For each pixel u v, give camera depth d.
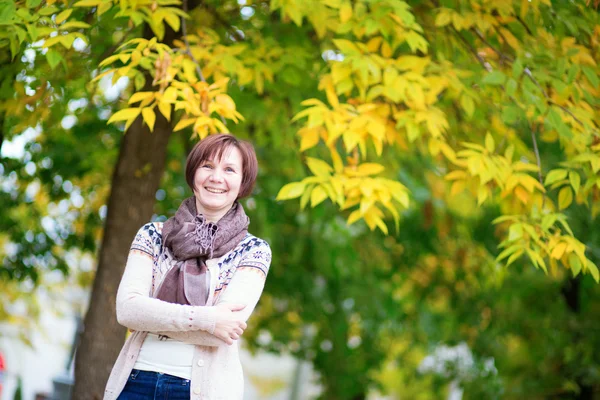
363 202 5.50
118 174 7.26
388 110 6.08
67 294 16.72
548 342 13.65
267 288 12.73
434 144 6.05
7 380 19.27
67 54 6.25
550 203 6.17
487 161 5.72
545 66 6.17
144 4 5.59
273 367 40.25
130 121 5.06
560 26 6.25
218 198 4.20
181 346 4.01
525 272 12.85
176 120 7.37
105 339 7.00
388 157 8.52
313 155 8.40
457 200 10.12
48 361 23.55
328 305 13.22
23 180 10.32
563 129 5.58
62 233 11.06
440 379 15.05
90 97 7.55
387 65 6.00
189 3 6.97
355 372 14.32
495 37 6.91
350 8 5.70
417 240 12.31
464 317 13.71
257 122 7.94
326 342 14.43
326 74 6.07
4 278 10.94
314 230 11.77
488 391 14.37
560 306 13.79
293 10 5.89
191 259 4.10
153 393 3.96
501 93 6.35
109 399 4.01
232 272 4.13
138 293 3.96
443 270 13.54
